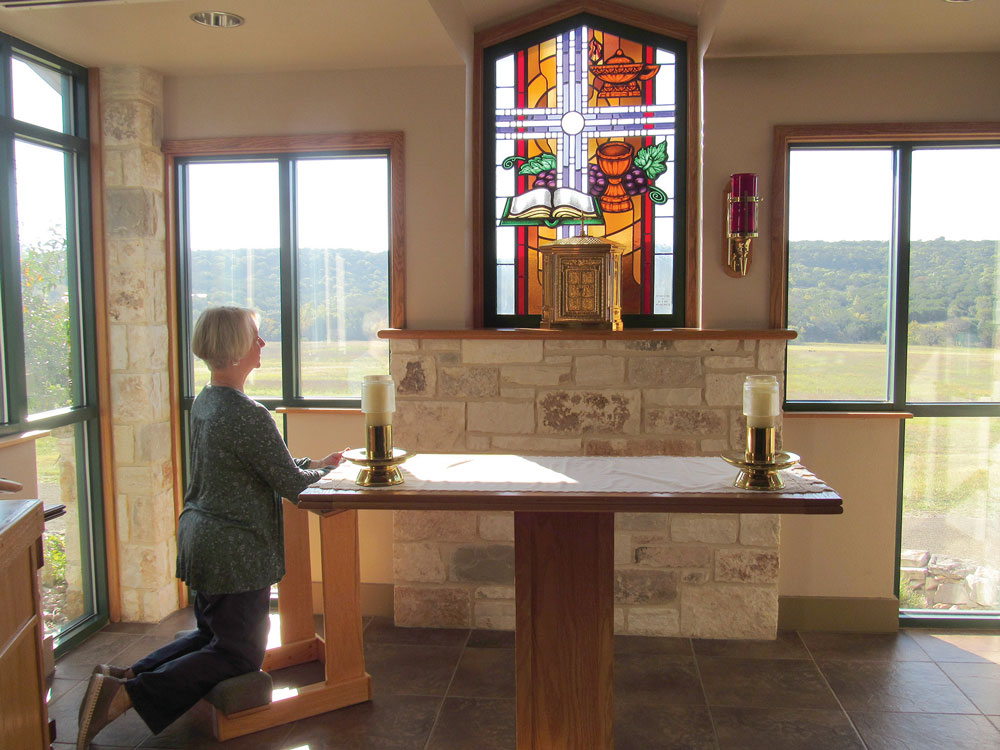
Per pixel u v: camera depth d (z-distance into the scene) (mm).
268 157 3697
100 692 2465
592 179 3695
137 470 3594
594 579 1967
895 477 3498
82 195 3508
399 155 3545
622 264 3691
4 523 1724
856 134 3363
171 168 3697
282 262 3729
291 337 3762
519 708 2020
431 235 3561
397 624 3625
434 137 3537
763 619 3455
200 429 2572
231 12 2904
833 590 3559
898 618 3547
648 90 3658
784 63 3383
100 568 3619
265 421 2531
